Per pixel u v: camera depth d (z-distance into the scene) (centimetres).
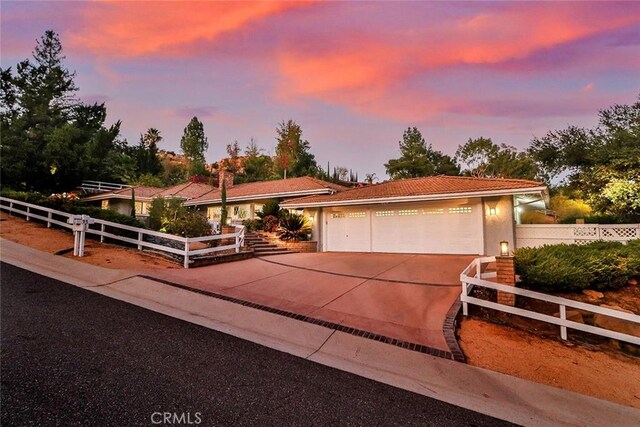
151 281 736
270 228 1812
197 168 4700
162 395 313
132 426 263
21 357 366
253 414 294
